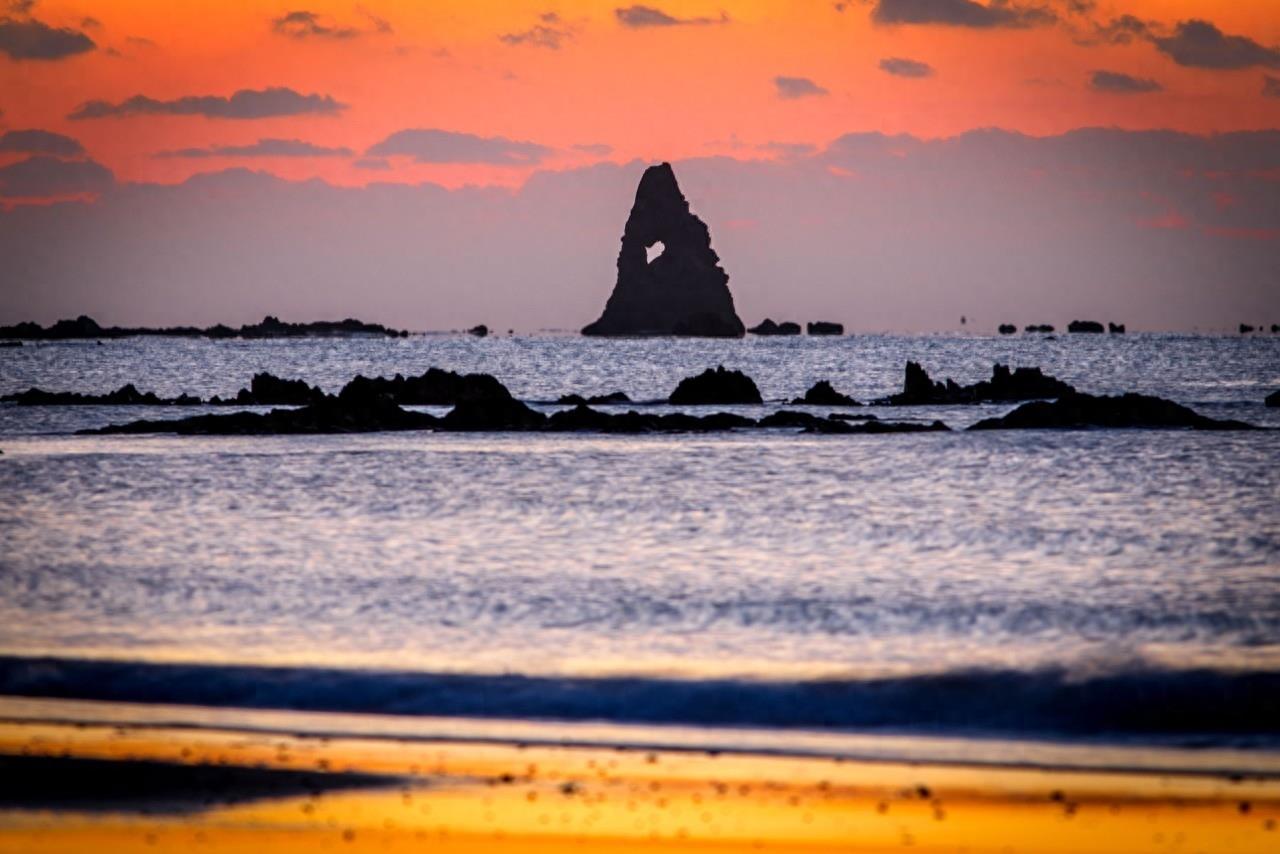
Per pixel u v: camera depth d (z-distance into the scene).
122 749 89.25
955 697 100.00
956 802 80.00
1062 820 77.00
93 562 157.25
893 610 129.50
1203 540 171.38
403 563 157.62
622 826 75.56
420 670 107.88
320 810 78.06
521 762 87.44
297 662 110.94
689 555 164.25
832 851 72.00
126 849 72.12
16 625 123.69
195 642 117.81
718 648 115.44
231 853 71.31
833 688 101.88
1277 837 74.25
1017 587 141.00
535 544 173.38
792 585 143.12
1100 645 114.81
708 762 87.81
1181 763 87.56
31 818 76.56
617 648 115.69
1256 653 111.12
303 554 164.25
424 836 74.00
